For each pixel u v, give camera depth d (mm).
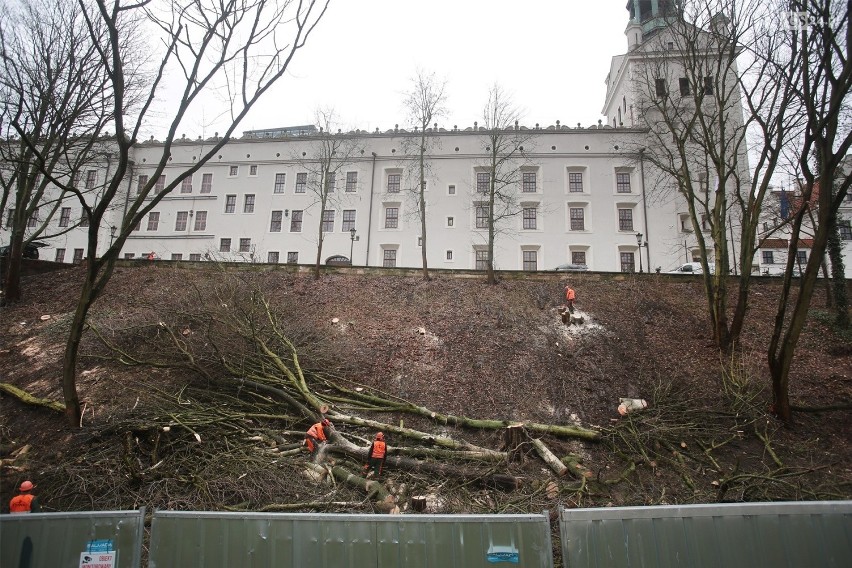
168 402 10938
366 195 37375
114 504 7648
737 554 3846
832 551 3885
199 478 8023
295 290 20281
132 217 11008
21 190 19062
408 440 10930
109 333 14336
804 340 15703
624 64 39219
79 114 17750
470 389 13406
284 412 11633
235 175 39094
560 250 35250
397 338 16266
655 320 17391
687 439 10938
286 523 3949
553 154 36594
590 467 10008
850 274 35719
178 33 10164
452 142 37500
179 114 10906
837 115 11047
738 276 20734
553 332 16531
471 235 35906
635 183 35750
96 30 15680
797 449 10766
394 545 3863
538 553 3828
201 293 15938
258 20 10297
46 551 3961
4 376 13094
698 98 16219
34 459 9336
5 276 20328
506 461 9695
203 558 3932
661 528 3898
